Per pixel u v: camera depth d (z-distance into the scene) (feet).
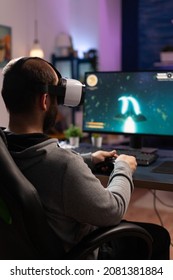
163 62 16.89
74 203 3.20
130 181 3.87
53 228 3.35
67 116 16.08
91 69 16.01
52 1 16.05
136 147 6.72
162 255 4.45
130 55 17.92
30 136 3.31
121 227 3.59
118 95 6.57
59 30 16.63
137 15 17.46
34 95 3.36
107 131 6.75
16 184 2.90
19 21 14.29
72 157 3.27
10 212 2.98
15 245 3.20
